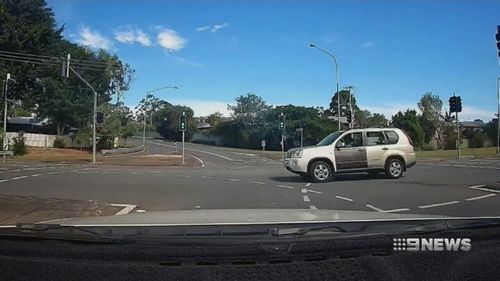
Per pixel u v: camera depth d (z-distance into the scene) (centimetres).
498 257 210
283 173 2414
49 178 2008
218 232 225
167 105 13688
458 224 238
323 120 8969
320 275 191
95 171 2547
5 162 3384
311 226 234
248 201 1274
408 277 195
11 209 1096
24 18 6475
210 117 13600
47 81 6225
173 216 305
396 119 8469
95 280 192
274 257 200
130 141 10650
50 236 221
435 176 1961
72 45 6988
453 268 202
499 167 2516
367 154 1858
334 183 1753
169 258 198
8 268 198
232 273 189
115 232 231
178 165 3566
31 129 6856
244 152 7194
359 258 202
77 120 6362
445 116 9331
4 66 6053
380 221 245
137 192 1514
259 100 10356
